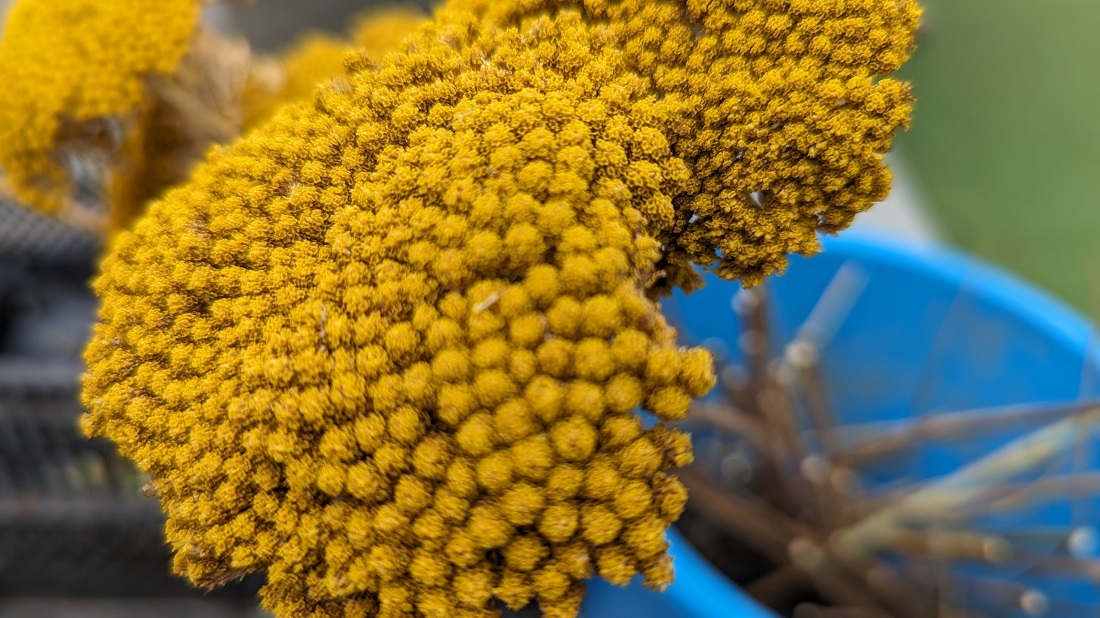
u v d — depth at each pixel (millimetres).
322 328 158
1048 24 538
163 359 161
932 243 457
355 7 458
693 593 218
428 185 157
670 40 163
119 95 207
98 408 163
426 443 154
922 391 293
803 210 163
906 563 306
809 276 318
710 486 288
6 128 213
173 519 160
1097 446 274
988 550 266
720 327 331
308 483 157
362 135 163
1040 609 277
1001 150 490
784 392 287
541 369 153
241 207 164
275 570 158
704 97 161
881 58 159
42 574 328
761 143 159
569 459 153
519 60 163
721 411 293
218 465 157
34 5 213
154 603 338
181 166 235
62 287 331
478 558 155
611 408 154
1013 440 289
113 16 206
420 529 154
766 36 161
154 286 162
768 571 314
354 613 159
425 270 156
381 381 155
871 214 464
